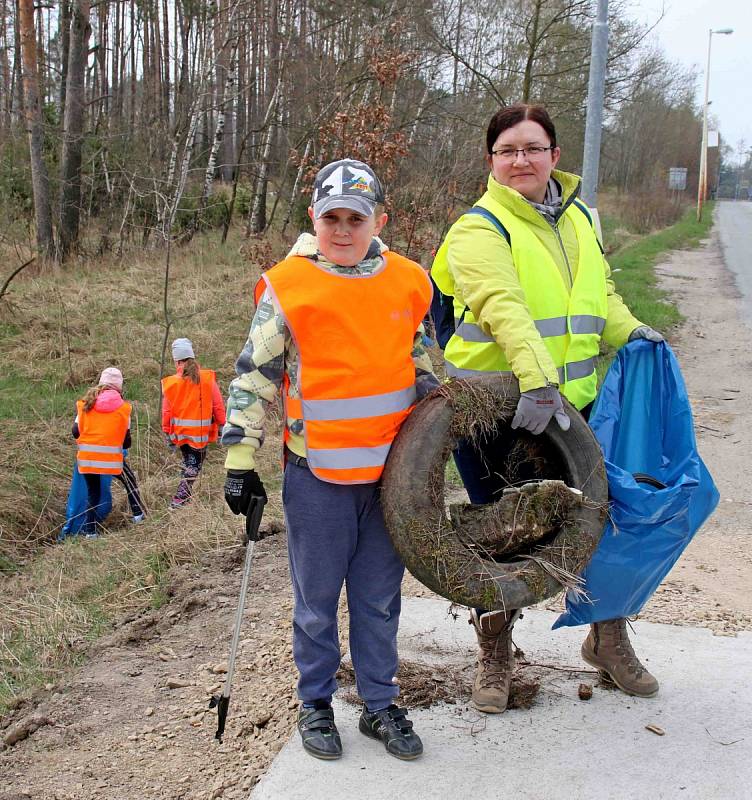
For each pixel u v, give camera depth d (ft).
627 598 10.37
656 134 183.42
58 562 21.99
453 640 12.78
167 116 81.00
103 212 66.80
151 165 65.21
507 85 61.67
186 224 69.10
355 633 10.10
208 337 41.98
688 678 11.68
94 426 27.20
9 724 12.88
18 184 68.03
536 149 10.21
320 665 9.98
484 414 9.55
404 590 15.20
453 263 10.15
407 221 41.27
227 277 54.44
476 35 63.57
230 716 12.21
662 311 52.26
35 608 17.66
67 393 35.47
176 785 10.82
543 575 9.50
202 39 58.90
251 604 16.37
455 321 10.76
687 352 42.80
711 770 9.71
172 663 14.25
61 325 40.47
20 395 34.68
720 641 12.87
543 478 10.34
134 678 13.82
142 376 37.40
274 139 77.41
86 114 76.38
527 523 9.54
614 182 187.52
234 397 9.57
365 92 58.54
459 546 9.39
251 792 9.62
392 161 40.83
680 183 164.96
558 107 60.49
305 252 9.52
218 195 76.95
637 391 10.82
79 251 59.77
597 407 10.68
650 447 10.77
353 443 9.34
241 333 43.29
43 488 28.89
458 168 49.37
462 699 11.20
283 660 13.55
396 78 44.24
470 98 61.87
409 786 9.43
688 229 130.62
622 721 10.64
